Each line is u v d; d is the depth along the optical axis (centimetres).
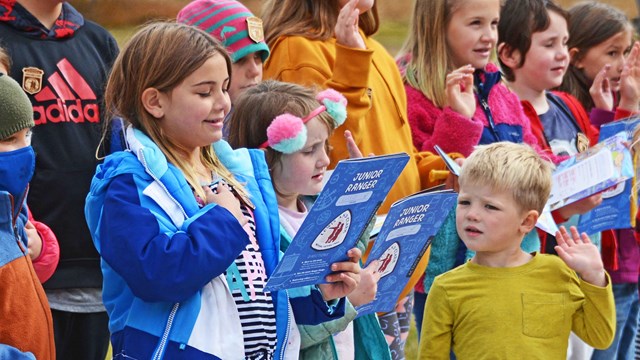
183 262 370
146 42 399
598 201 607
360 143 557
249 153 438
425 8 642
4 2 505
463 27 636
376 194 398
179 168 396
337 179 373
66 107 510
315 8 574
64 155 505
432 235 464
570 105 725
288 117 427
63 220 505
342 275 409
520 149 481
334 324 437
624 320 707
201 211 383
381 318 547
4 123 391
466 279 478
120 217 375
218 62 398
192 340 378
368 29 612
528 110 693
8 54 495
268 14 591
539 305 471
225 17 559
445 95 626
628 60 712
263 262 411
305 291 425
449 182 589
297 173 446
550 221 555
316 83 551
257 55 564
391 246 447
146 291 371
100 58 534
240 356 385
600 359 700
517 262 480
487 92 643
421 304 631
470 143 603
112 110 409
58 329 508
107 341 532
